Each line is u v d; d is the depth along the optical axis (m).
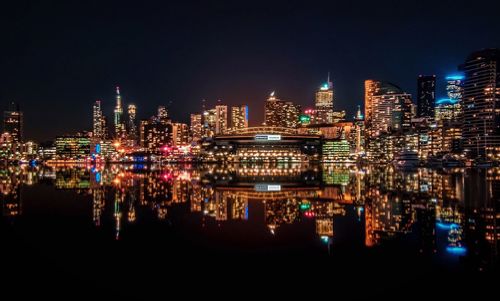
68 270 26.94
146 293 22.94
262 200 66.94
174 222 44.50
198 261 29.03
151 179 129.38
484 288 23.75
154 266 27.81
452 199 68.25
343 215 50.25
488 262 28.91
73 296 22.50
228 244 34.12
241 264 28.39
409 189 89.00
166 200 66.19
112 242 34.69
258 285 24.27
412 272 26.61
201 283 24.55
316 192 82.81
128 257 29.97
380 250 32.19
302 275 26.05
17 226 41.97
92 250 31.94
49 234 37.88
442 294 22.88
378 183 110.38
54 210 53.81
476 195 74.62
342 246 33.41
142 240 35.41
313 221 45.47
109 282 24.66
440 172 184.00
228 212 52.38
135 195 74.44
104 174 165.25
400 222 44.97
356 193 80.12
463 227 41.84
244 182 116.00
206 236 37.22
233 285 24.25
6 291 23.16
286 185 103.94
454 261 29.02
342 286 24.12
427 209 55.66
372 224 43.59
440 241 35.22
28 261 28.91
